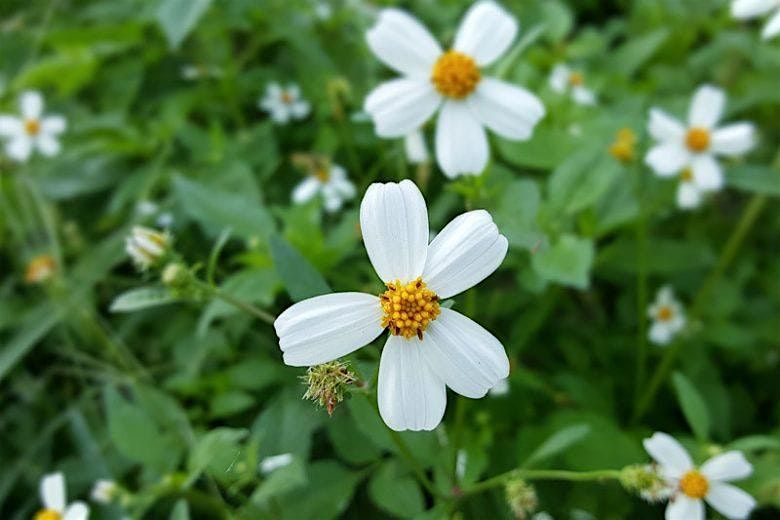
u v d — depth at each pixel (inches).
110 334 8.9
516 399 8.0
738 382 9.2
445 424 7.6
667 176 9.2
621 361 9.0
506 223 7.0
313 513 6.7
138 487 8.2
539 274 7.3
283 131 10.3
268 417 6.9
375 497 6.6
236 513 6.6
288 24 10.6
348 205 9.3
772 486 7.3
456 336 5.5
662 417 8.7
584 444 7.3
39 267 9.0
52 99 11.0
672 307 9.0
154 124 10.3
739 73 11.3
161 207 9.2
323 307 5.4
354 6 10.8
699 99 8.6
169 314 8.9
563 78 9.7
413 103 7.3
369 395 5.8
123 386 8.7
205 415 7.9
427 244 5.5
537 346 8.9
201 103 10.6
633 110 9.3
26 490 8.5
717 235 10.1
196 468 6.6
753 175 8.6
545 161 8.3
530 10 10.6
